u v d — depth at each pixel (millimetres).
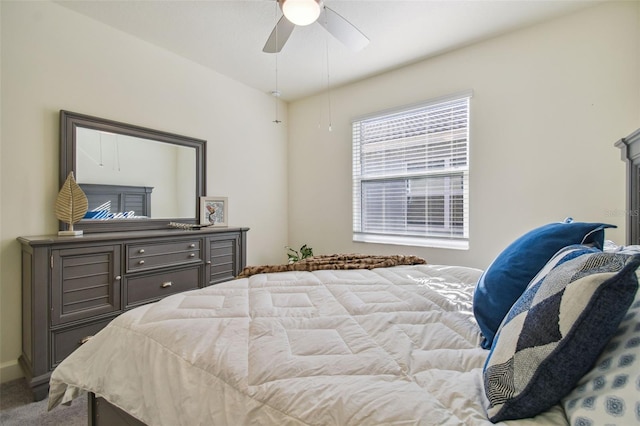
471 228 2637
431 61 2801
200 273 2555
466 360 785
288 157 3916
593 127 2127
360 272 1708
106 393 978
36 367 1680
